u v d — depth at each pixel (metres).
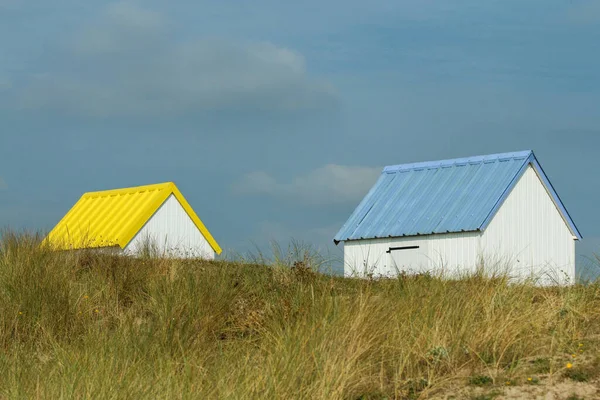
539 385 8.48
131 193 27.75
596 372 8.62
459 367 9.22
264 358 9.48
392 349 9.49
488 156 27.17
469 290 11.30
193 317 11.53
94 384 8.30
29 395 8.42
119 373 8.88
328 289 11.93
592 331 10.13
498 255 24.70
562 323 10.13
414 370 9.19
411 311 10.39
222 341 11.19
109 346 10.14
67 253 14.70
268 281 13.40
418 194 27.56
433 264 25.56
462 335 9.66
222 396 8.19
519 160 26.20
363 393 8.63
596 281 11.57
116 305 12.78
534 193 26.52
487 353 9.41
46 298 12.24
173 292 12.34
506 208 25.75
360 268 27.36
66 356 9.62
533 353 9.48
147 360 9.93
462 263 25.16
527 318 10.19
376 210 28.03
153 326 11.19
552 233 26.75
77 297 12.71
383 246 27.00
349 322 9.84
